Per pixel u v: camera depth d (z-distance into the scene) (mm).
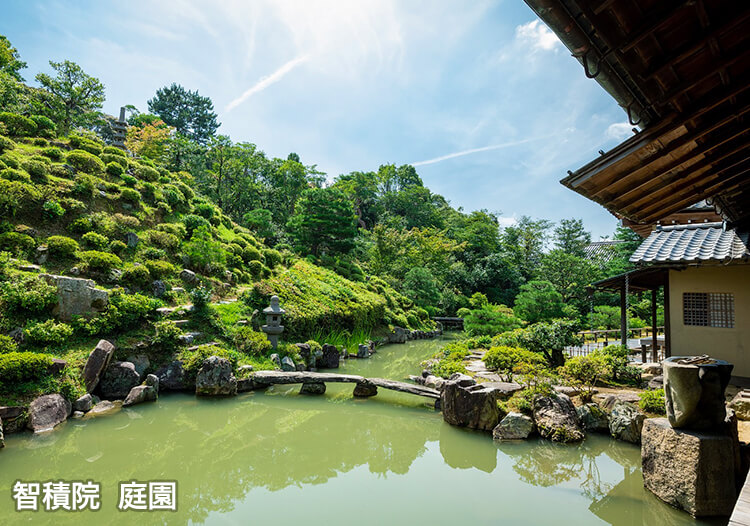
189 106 43062
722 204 5953
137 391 7309
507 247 35344
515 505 4039
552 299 15523
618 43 2242
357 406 7824
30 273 8375
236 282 13539
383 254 28797
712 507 3549
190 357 8445
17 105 16984
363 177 45594
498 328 14203
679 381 3805
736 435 3996
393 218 40375
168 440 5855
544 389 6320
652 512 3854
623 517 3773
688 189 4625
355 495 4297
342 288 17609
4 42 18766
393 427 6680
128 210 13062
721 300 7352
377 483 4613
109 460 5098
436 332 21906
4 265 8125
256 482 4645
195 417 6871
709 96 2775
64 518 3732
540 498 4195
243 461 5258
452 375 7836
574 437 5621
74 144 14953
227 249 14930
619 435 5703
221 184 29094
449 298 26844
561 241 28391
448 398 6770
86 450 5367
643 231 9219
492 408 6297
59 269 9180
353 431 6484
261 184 31266
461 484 4578
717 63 2438
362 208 44344
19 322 7379
